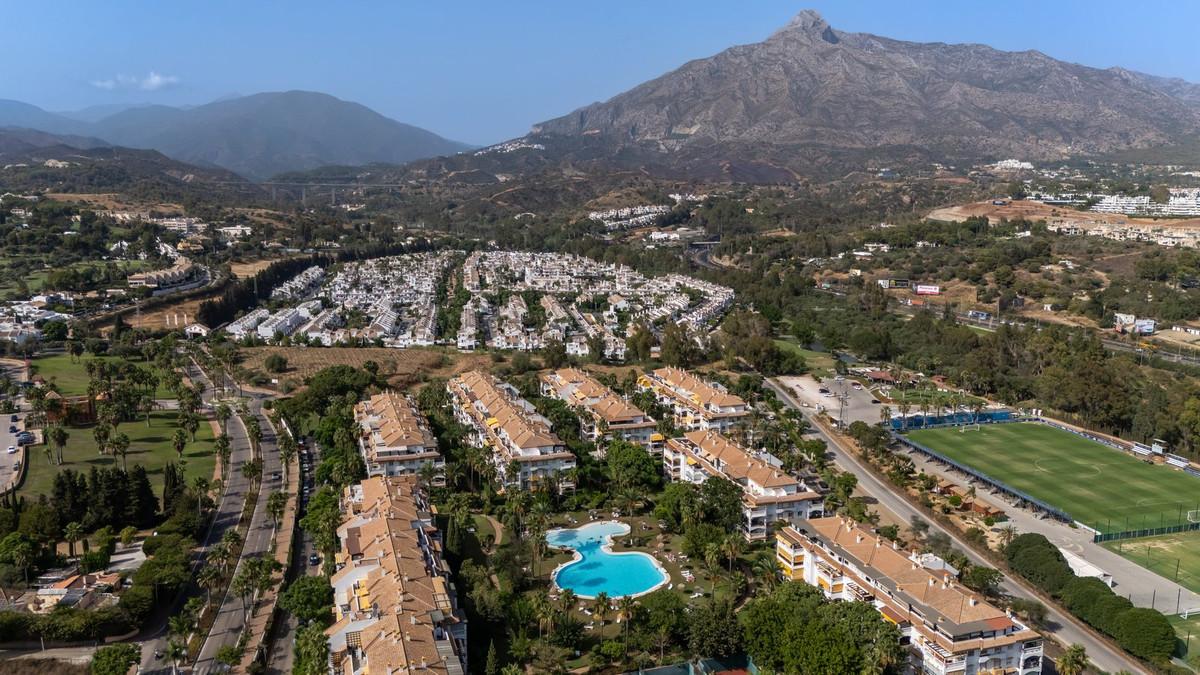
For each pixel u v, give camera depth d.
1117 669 199.25
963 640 181.12
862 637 180.12
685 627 199.75
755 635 192.38
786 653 183.62
